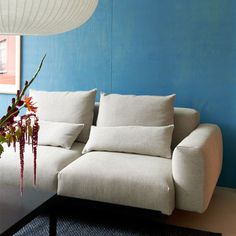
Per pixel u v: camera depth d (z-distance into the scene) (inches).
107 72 127.7
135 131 101.3
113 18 125.0
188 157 79.7
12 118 58.6
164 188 78.9
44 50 134.4
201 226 91.3
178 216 97.3
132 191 81.1
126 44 124.4
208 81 117.5
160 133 99.4
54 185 87.6
